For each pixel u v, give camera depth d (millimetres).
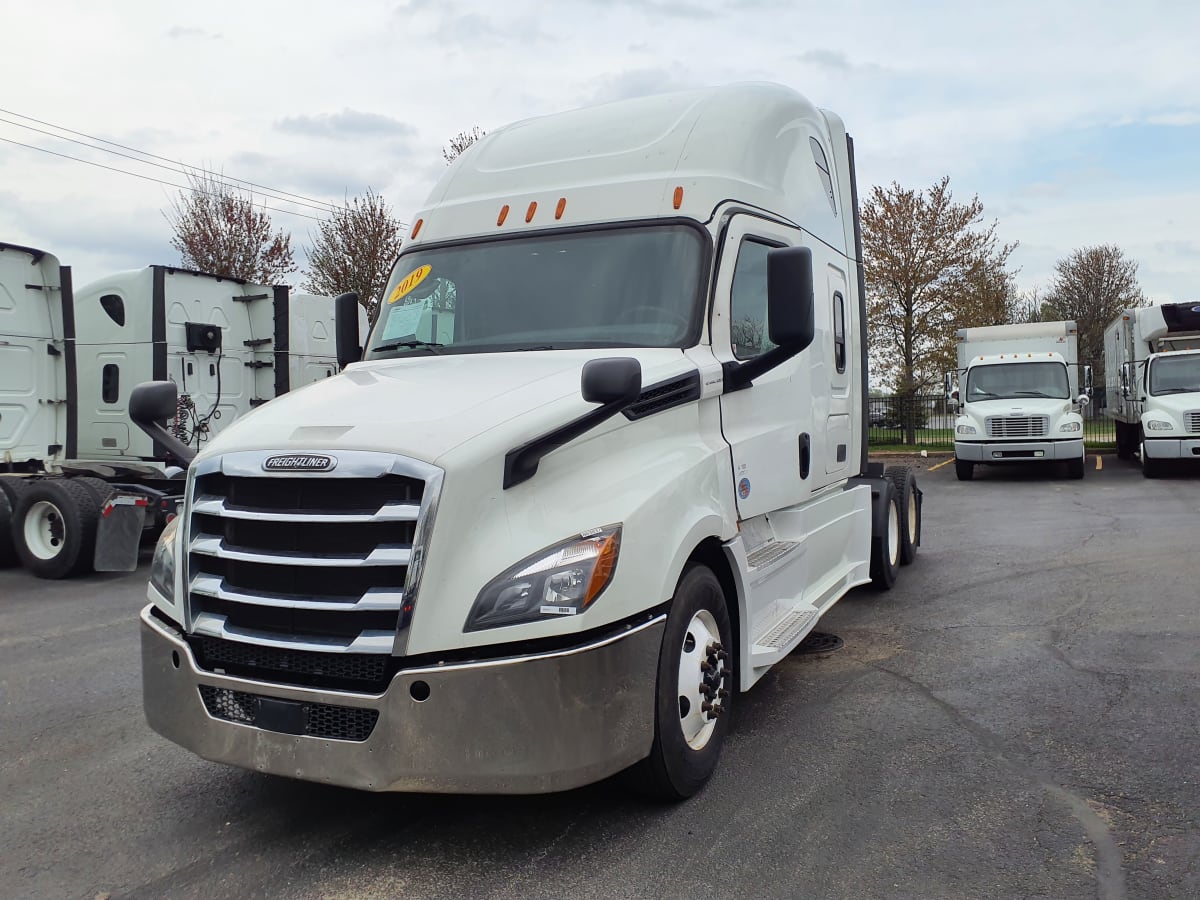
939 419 29625
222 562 3715
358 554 3447
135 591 9445
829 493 6770
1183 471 19609
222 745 3650
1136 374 20438
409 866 3574
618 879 3436
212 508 3699
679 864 3533
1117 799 4016
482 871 3523
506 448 3523
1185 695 5328
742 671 4562
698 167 5090
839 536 6812
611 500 3709
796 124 6184
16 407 10109
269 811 4105
